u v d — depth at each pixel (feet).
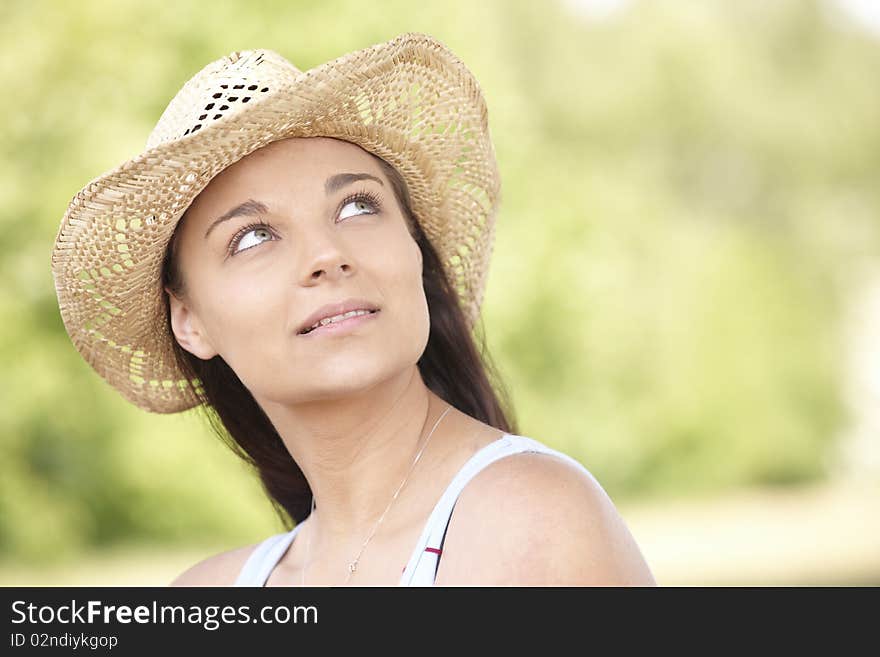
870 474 195.31
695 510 167.32
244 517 130.41
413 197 27.81
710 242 196.65
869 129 237.86
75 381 125.90
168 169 23.30
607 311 156.66
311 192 23.26
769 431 182.70
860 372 209.97
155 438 127.34
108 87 122.11
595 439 155.74
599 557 20.17
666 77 229.45
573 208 156.76
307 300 22.61
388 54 24.34
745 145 231.91
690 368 176.55
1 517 123.95
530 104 206.28
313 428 24.26
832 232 229.66
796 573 119.85
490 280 140.87
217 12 124.67
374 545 23.72
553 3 229.04
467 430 24.09
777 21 240.12
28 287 121.60
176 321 26.30
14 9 124.06
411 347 23.11
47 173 120.88
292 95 22.91
